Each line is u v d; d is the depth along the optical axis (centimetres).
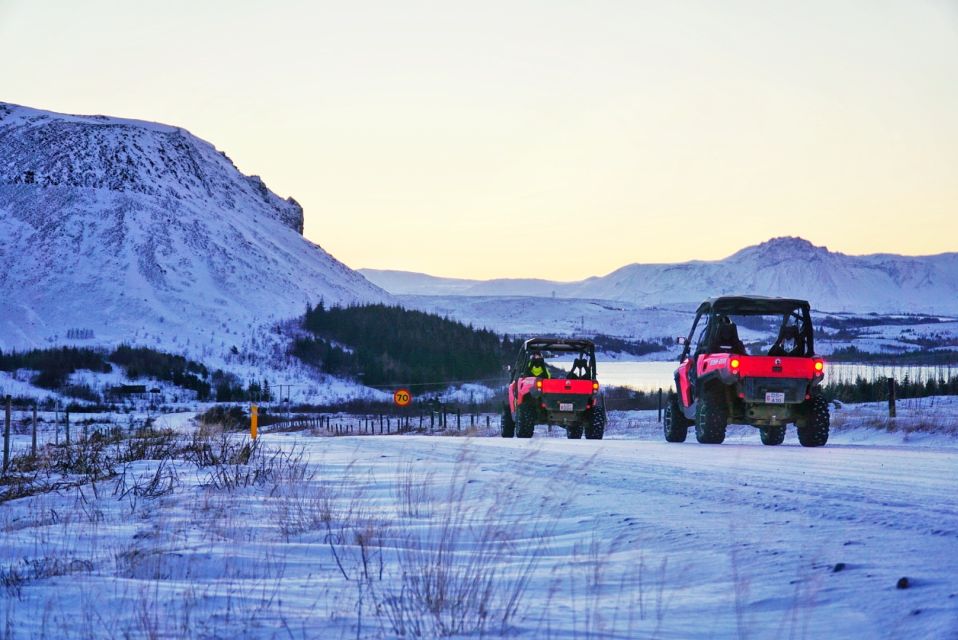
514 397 2652
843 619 496
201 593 648
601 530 833
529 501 1038
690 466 1291
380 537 859
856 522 759
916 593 519
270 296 17200
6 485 1597
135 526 1011
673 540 752
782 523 782
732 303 1878
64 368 10950
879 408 3105
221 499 1202
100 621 583
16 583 719
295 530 934
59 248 17338
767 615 521
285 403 10362
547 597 602
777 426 1895
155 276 16738
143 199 19762
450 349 13200
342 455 1880
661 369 19325
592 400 2441
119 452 2069
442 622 542
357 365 12825
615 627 519
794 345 1844
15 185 19612
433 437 2745
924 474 1120
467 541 834
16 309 14850
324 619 564
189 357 12850
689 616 535
